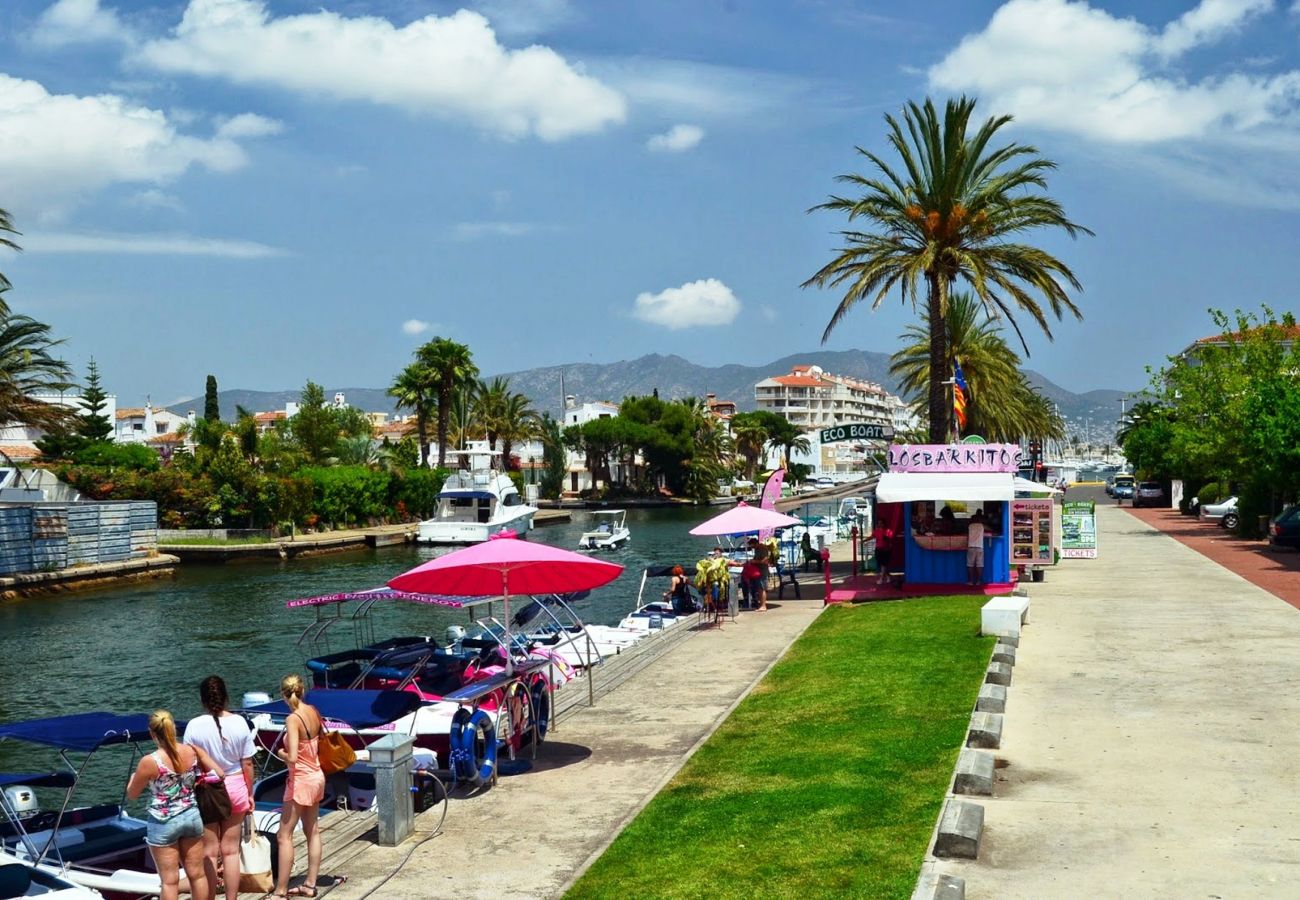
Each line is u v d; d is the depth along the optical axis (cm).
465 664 1795
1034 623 2133
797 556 4103
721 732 1477
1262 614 2141
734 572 2930
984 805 1052
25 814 1255
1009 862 906
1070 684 1563
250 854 988
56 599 4559
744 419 17862
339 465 9331
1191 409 5038
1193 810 1020
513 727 1393
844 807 1059
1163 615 2173
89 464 7888
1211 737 1260
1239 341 5231
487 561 1350
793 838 991
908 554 2816
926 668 1711
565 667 1798
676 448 13512
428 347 10244
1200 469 5859
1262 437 3941
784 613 2694
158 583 5112
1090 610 2283
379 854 1076
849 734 1353
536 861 1031
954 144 3122
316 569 5725
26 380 5553
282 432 10519
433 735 1460
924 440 6350
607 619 3506
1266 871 872
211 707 929
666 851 1003
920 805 1049
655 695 1777
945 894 798
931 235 3159
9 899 941
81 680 2825
